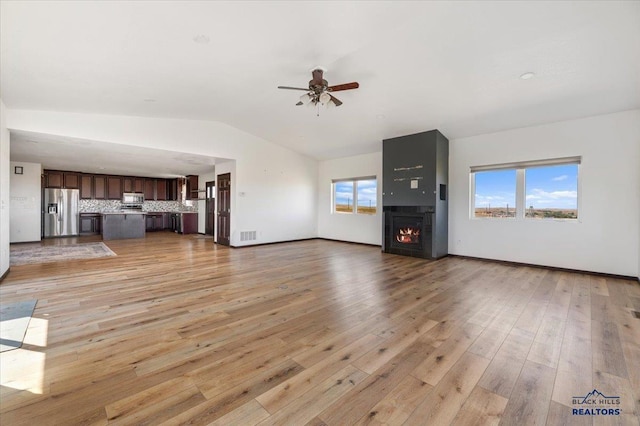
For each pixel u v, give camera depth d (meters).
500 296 3.38
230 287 3.70
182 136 5.98
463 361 1.99
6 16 1.99
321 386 1.71
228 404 1.55
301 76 3.78
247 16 2.32
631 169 4.12
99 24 2.20
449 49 3.15
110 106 4.46
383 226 6.39
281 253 6.27
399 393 1.65
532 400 1.59
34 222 7.73
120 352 2.09
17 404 1.54
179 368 1.89
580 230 4.53
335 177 8.45
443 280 4.09
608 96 3.82
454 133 5.64
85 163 7.77
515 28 2.73
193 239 8.66
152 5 2.04
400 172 6.07
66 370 1.86
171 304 3.07
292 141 7.42
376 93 4.32
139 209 10.94
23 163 7.48
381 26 2.61
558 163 4.75
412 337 2.34
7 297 3.26
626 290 3.62
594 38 2.78
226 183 7.38
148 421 1.42
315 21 2.48
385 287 3.73
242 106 5.14
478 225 5.62
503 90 3.95
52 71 2.97
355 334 2.39
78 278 4.09
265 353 2.09
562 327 2.53
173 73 3.35
